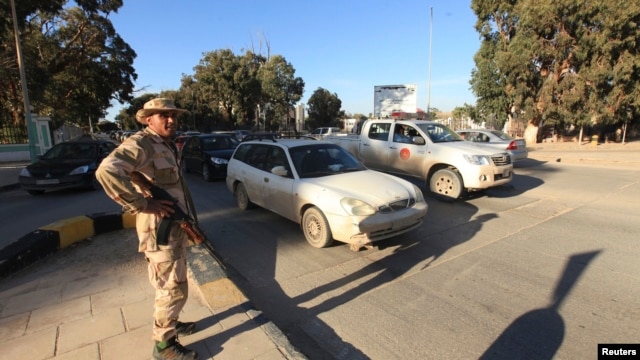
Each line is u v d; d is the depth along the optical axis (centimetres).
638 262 425
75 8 2886
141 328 285
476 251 471
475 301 344
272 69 4919
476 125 3256
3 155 2089
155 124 236
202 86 4553
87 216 539
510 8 2480
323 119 5884
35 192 984
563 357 262
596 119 2206
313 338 294
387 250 482
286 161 575
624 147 2173
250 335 269
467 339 286
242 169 689
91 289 358
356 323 313
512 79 2431
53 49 2916
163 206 222
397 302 346
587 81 2125
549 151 1972
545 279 386
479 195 821
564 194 812
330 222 463
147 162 224
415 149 820
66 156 1041
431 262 439
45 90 2434
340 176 530
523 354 267
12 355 253
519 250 471
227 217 666
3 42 2209
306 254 475
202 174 1170
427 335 293
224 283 345
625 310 322
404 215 462
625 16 1908
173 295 239
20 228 652
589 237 518
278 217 659
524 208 695
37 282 375
